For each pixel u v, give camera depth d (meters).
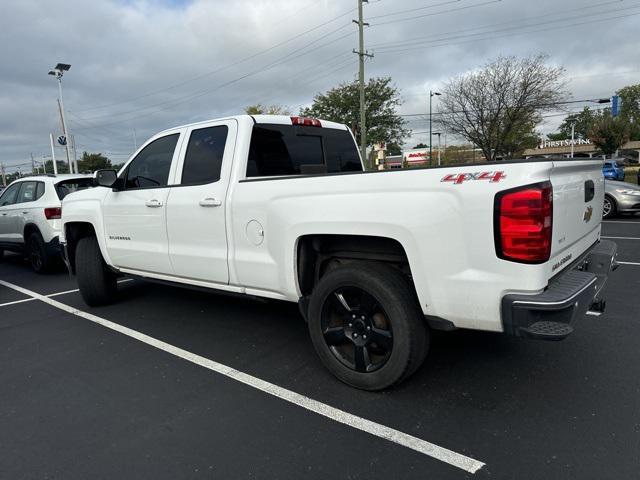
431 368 3.57
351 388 3.30
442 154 50.97
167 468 2.50
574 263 3.09
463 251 2.63
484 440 2.64
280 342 4.24
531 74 25.88
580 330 4.23
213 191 3.89
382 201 2.88
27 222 7.93
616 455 2.46
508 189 2.48
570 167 2.87
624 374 3.37
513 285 2.53
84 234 5.70
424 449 2.58
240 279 3.79
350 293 3.19
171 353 4.07
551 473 2.34
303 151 4.60
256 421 2.93
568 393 3.13
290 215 3.32
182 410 3.10
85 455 2.64
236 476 2.41
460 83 27.28
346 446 2.64
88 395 3.36
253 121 4.02
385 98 38.84
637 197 11.70
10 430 2.92
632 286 5.62
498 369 3.52
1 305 5.93
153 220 4.44
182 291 6.18
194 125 4.24
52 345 4.38
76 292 6.50
